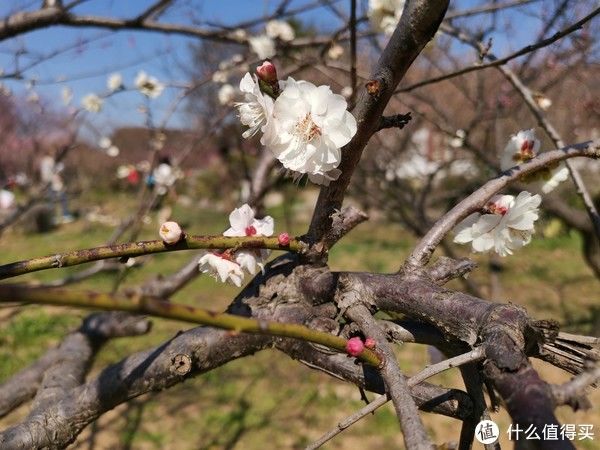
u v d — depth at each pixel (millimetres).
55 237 10922
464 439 907
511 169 1128
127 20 2523
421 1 765
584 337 814
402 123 936
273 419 4297
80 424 1114
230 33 2824
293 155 906
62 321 6246
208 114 5055
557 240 8586
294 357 1030
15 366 5254
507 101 3477
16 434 1074
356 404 4453
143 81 3557
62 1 2318
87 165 9180
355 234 10430
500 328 719
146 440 4051
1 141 6742
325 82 3443
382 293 957
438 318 857
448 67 3783
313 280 1010
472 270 1061
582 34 2668
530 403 590
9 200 4215
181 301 6715
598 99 3387
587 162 5469
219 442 4035
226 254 1003
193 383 4906
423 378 750
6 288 520
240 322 655
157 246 920
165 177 3523
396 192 4121
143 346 5348
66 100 4070
